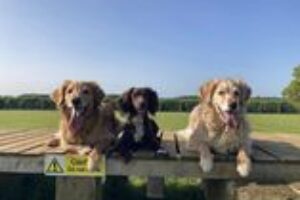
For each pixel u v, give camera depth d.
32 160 1.49
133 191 2.30
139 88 1.65
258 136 2.53
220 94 1.48
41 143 1.80
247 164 1.41
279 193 1.29
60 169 1.48
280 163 1.47
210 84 1.53
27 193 2.02
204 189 2.15
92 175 1.48
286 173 1.47
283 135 2.63
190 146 1.51
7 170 1.51
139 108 1.60
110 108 1.67
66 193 1.50
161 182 2.15
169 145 1.79
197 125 1.51
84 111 1.54
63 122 1.60
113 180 2.32
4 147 1.66
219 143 1.48
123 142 1.54
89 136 1.55
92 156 1.47
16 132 2.46
